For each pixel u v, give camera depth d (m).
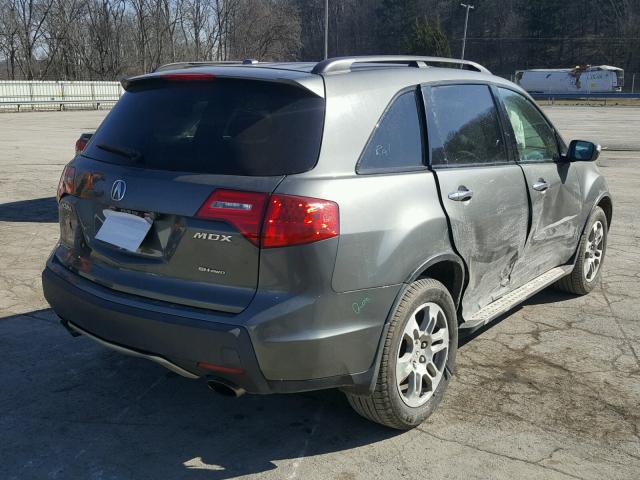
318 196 2.90
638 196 10.83
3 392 3.87
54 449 3.30
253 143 3.04
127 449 3.32
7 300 5.34
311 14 94.69
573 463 3.24
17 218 8.36
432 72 3.86
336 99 3.17
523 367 4.32
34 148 16.48
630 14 93.25
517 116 4.60
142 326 3.04
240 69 3.43
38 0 55.97
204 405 3.78
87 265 3.42
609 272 6.54
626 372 4.27
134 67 59.94
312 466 3.19
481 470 3.17
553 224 4.85
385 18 96.38
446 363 3.65
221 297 2.93
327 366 2.96
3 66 59.16
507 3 102.88
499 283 4.29
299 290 2.87
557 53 97.06
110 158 3.43
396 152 3.39
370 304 3.07
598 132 24.27
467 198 3.71
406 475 3.12
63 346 4.52
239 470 3.15
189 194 2.99
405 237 3.21
